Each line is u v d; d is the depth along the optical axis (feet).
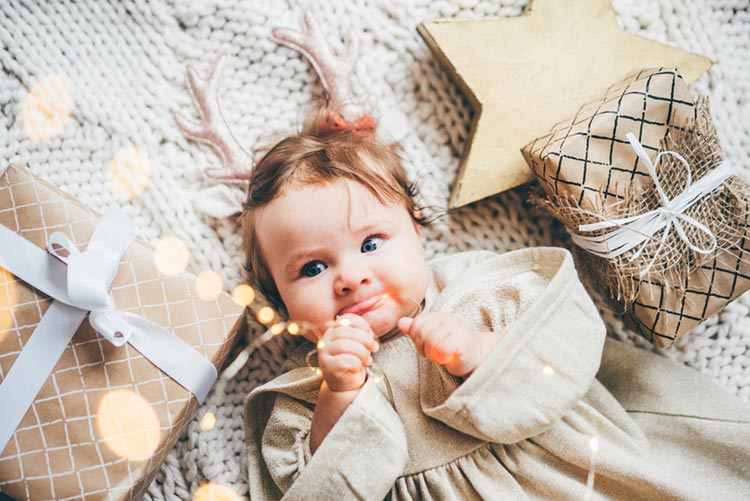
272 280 3.76
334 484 3.12
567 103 3.92
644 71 3.67
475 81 3.88
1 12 4.10
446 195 4.24
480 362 3.22
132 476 3.36
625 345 3.97
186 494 3.94
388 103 4.23
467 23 3.90
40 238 3.47
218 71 4.16
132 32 4.18
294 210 3.35
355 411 3.11
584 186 3.45
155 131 4.17
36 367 3.38
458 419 3.22
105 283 3.26
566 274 3.34
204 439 3.95
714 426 3.63
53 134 4.12
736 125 4.24
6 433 3.33
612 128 3.47
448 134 4.28
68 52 4.14
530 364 3.22
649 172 3.47
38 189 3.53
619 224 3.39
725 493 3.48
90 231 3.52
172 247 4.11
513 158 3.91
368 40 4.25
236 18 4.20
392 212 3.44
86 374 3.40
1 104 4.12
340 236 3.33
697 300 3.58
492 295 3.55
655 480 3.31
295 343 4.15
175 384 3.46
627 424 3.66
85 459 3.35
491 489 3.37
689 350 4.08
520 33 3.92
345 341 3.12
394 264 3.34
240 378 4.15
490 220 4.25
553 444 3.43
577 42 3.95
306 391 3.52
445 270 3.82
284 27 4.19
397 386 3.51
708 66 3.99
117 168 4.13
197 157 4.19
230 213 4.06
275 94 4.28
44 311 3.42
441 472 3.40
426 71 4.25
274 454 3.50
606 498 3.43
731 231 3.55
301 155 3.49
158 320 3.50
